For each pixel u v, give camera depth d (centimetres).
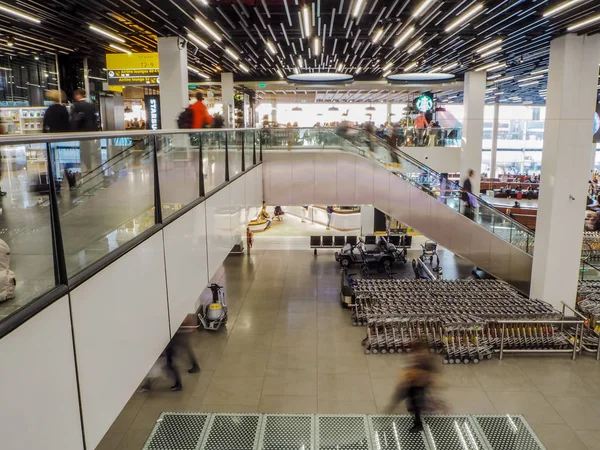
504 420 713
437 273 1579
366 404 773
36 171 252
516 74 1952
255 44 1293
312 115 3747
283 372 891
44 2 810
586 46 1059
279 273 1602
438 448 643
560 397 805
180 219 497
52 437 251
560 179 1124
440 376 878
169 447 646
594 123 1112
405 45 1327
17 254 251
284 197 1424
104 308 317
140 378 379
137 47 1292
